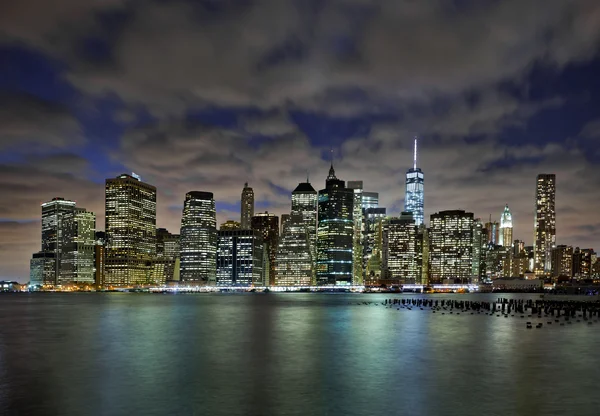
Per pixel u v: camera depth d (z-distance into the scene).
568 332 91.94
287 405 39.53
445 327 102.88
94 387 45.69
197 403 40.16
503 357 62.62
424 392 43.69
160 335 89.31
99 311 174.00
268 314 152.88
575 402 40.38
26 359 61.53
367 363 58.41
